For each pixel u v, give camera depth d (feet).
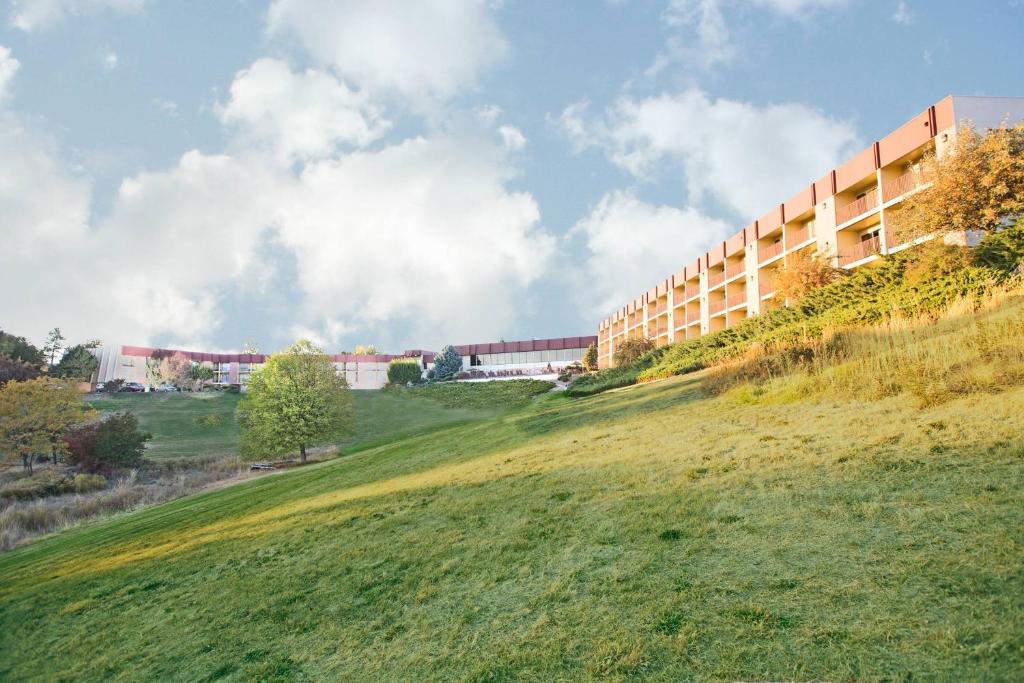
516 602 13.53
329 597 17.11
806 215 94.53
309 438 92.68
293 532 26.61
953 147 51.03
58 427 100.78
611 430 34.24
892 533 12.13
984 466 14.39
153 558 29.17
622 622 11.39
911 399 22.82
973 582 9.74
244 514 36.88
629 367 119.55
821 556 11.91
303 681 12.75
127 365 296.92
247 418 99.55
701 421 30.35
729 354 60.39
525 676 10.52
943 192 48.03
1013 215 46.06
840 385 28.66
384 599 15.85
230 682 13.64
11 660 19.62
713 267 128.67
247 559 23.89
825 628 9.55
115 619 20.90
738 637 9.91
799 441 21.09
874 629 9.22
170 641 17.28
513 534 18.15
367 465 48.65
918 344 28.96
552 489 22.44
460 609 14.02
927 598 9.64
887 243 73.61
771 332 56.24
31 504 73.41
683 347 92.99
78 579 28.60
